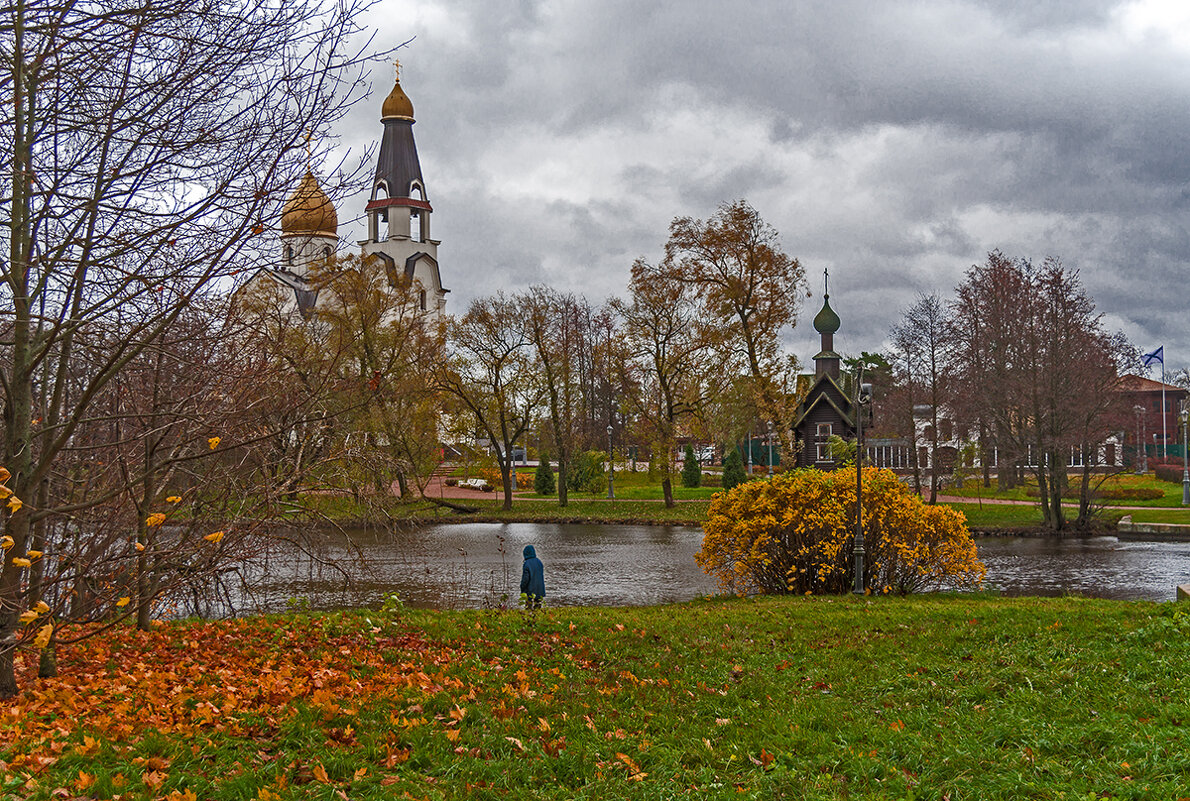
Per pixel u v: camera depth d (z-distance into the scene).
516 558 34.84
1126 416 53.75
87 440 12.65
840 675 11.94
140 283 9.94
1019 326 48.41
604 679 11.84
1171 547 38.09
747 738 8.94
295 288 14.03
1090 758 7.82
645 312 54.72
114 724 8.07
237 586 25.52
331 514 16.73
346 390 14.33
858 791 7.41
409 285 51.59
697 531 46.50
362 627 14.80
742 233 53.06
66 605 10.41
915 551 21.84
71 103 9.03
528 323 57.16
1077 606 17.09
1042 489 44.59
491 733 8.48
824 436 62.84
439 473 69.31
